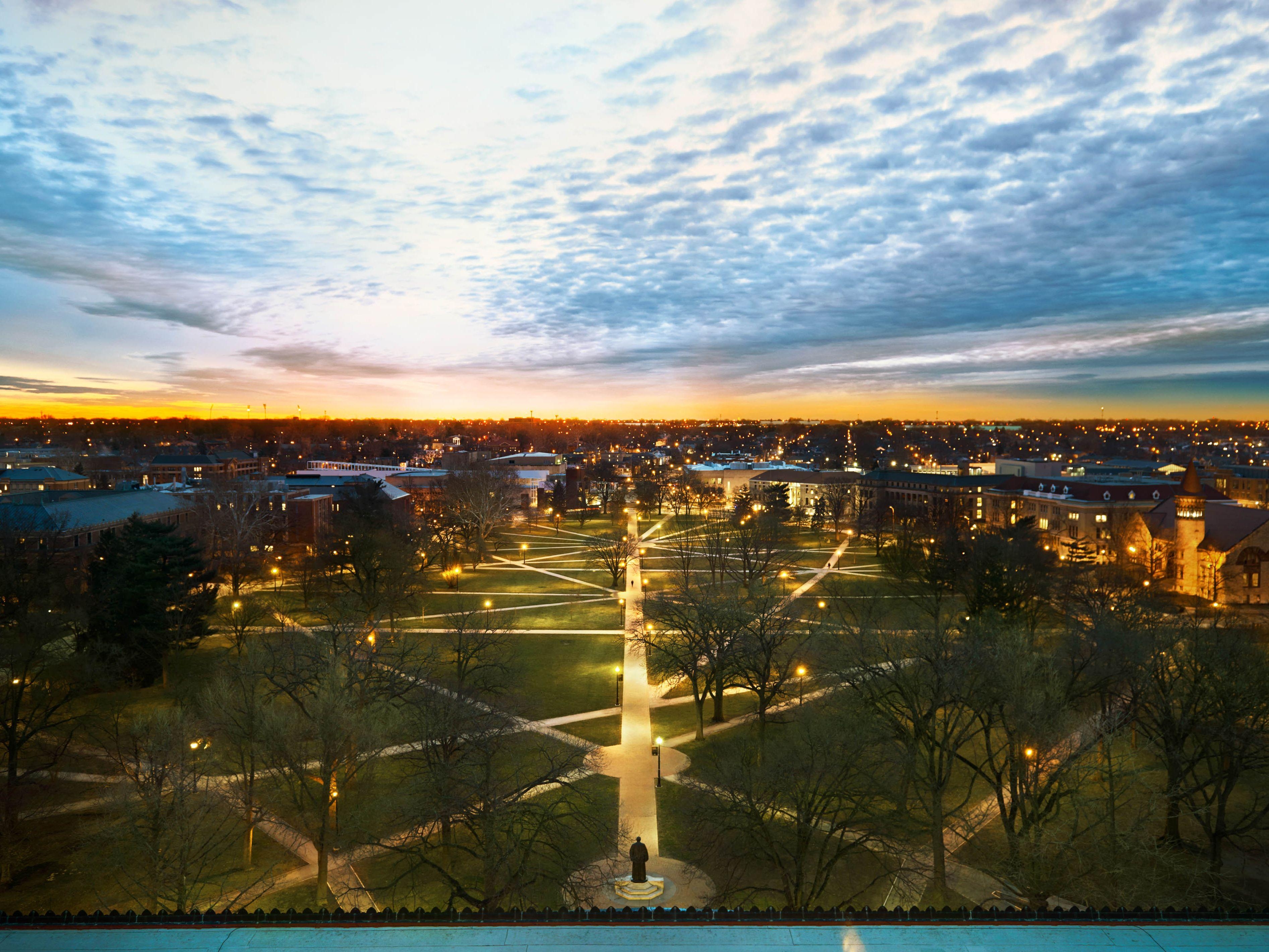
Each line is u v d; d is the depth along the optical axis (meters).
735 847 42.22
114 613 69.00
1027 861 35.97
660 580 126.44
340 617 77.25
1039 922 18.52
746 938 18.09
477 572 135.88
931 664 41.62
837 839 44.69
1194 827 47.47
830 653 53.00
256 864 42.84
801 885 36.41
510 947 17.84
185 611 77.00
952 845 44.09
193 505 131.88
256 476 163.00
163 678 72.19
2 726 48.41
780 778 38.69
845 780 40.62
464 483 161.62
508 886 35.56
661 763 54.44
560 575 132.62
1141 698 46.06
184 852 37.59
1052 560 97.31
